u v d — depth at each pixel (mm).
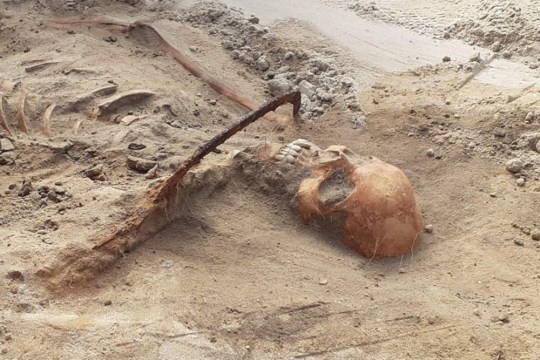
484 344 818
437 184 1206
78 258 857
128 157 1105
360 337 817
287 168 1058
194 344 775
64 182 1044
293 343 801
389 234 983
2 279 813
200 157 958
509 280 962
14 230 914
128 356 748
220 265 924
